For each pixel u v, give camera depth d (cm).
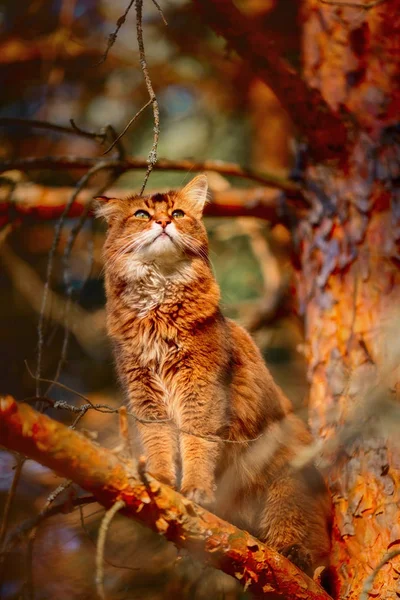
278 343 861
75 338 983
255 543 421
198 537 405
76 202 674
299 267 626
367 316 563
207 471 514
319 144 604
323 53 623
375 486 510
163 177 952
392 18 604
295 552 520
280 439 571
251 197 648
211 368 539
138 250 561
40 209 677
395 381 516
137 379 553
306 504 546
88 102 1064
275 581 428
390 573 478
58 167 630
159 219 568
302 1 657
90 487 378
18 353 1023
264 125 1034
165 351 548
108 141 608
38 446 358
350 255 582
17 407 352
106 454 377
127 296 563
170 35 972
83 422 859
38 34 1063
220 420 534
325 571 521
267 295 795
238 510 566
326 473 553
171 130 1045
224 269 924
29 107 1077
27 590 395
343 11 618
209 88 1032
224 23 578
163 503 393
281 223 647
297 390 766
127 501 383
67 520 641
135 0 438
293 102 596
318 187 607
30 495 733
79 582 634
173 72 1017
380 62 602
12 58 970
